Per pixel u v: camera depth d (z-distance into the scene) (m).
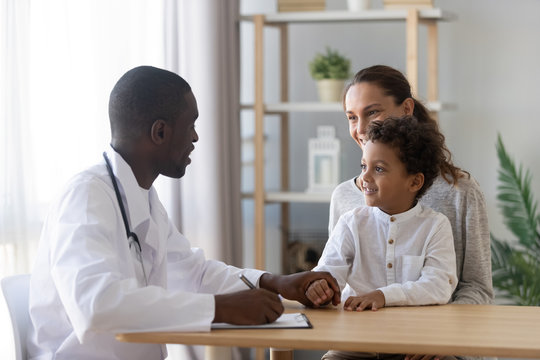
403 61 3.80
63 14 2.46
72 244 1.35
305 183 3.92
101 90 2.64
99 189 1.47
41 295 1.51
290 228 3.93
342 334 1.26
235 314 1.32
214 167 3.23
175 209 3.14
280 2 3.47
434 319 1.41
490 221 3.73
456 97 3.76
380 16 3.34
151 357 1.58
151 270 1.62
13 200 2.25
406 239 1.69
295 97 3.91
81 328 1.27
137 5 2.86
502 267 3.33
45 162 2.39
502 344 1.19
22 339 1.56
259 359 3.32
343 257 1.72
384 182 1.66
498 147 3.41
